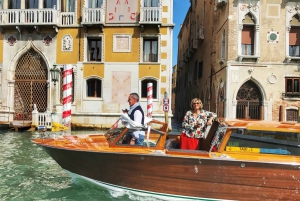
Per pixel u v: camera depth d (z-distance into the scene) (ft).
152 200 15.43
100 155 15.51
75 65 51.44
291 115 47.60
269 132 14.24
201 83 71.72
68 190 17.29
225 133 14.28
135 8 50.70
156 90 50.90
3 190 17.42
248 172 13.74
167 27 50.37
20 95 54.03
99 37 51.67
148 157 14.66
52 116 42.88
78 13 51.78
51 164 23.59
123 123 16.31
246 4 47.96
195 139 15.51
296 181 13.41
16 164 23.53
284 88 47.78
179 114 111.96
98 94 51.96
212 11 60.90
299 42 48.75
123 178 15.62
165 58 50.44
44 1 52.90
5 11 51.62
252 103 48.67
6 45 53.06
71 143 17.12
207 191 14.38
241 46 48.85
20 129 47.44
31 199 16.05
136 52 50.78
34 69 53.78
